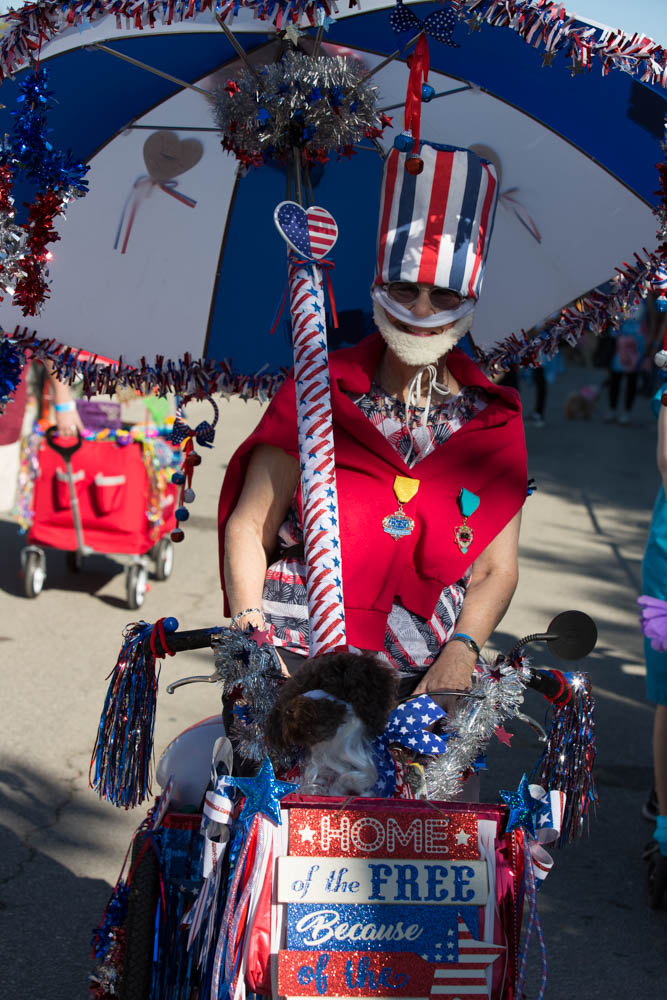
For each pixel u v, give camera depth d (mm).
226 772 2123
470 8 2260
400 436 2521
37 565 6883
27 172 2352
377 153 2906
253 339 3021
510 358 2984
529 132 2785
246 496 2527
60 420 6527
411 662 2473
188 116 2795
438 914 1959
